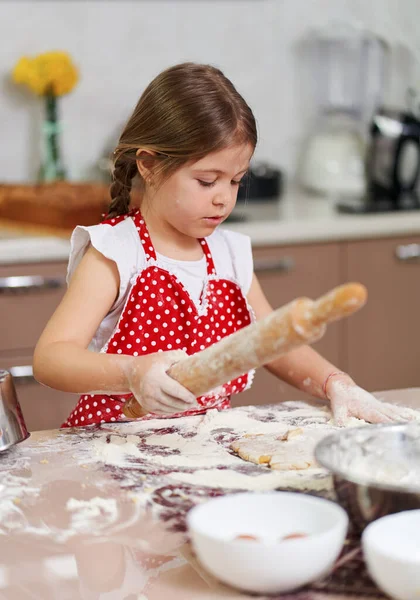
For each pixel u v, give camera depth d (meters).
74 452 1.14
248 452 1.10
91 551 0.85
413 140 2.85
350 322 2.66
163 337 1.48
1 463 1.10
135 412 1.19
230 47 3.17
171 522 0.92
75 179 3.06
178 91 1.33
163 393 1.07
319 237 2.56
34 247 2.31
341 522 0.76
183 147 1.31
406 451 0.99
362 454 0.97
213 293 1.54
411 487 0.80
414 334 2.74
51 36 2.97
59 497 0.99
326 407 1.34
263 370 2.54
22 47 2.94
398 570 0.70
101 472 1.06
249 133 1.34
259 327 0.93
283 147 3.27
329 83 3.23
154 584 0.79
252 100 3.21
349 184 3.07
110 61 3.05
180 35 3.11
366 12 3.21
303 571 0.73
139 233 1.49
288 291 2.56
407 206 2.78
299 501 0.82
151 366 1.11
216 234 1.60
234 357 0.98
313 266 2.57
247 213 2.73
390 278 2.68
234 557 0.73
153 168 1.37
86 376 1.21
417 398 1.40
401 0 3.18
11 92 2.94
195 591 0.77
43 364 1.28
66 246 2.34
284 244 2.53
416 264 2.70
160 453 1.13
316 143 3.14
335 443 0.93
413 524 0.78
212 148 1.30
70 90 2.87
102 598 0.76
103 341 1.49
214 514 0.81
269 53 3.20
